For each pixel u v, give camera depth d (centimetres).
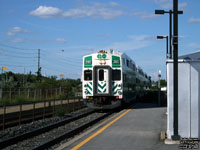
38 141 1125
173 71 892
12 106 1497
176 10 891
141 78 3675
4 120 1392
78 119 1848
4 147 1005
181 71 912
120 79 2083
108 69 2070
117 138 998
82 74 2117
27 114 1659
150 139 969
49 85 4594
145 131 1141
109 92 2061
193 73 906
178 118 909
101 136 1041
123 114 1786
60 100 2175
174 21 888
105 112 2250
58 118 1912
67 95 3966
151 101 3266
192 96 905
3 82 3881
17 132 1308
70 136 1230
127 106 2559
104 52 2111
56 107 2098
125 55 2311
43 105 1938
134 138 993
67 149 844
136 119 1531
